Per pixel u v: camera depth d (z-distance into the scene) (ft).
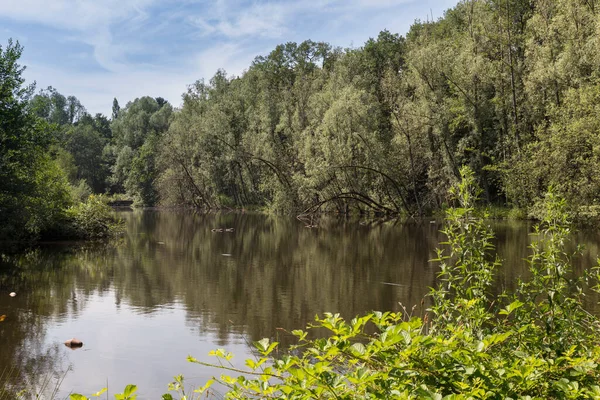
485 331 12.16
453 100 113.50
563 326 12.05
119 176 231.30
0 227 60.08
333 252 63.67
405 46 151.12
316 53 198.18
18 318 30.81
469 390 7.84
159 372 21.74
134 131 253.44
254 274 47.75
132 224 112.57
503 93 109.29
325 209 135.95
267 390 8.07
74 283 42.47
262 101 169.37
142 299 36.70
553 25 92.22
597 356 9.70
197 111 199.72
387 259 56.75
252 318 31.37
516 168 93.04
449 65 112.98
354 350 7.70
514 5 118.11
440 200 122.72
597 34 76.28
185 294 38.58
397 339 7.44
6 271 47.96
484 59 110.22
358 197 127.85
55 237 75.66
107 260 56.39
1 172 59.00
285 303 35.40
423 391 7.10
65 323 29.78
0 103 61.31
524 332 11.84
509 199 116.06
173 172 186.39
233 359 23.50
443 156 115.55
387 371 7.86
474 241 14.10
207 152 179.83
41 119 65.82
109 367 22.36
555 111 80.18
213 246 71.05
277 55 201.36
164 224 113.19
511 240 67.67
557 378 8.81
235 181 178.81
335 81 139.03
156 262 55.36
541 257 14.14
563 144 73.87
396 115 121.39
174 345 25.66
